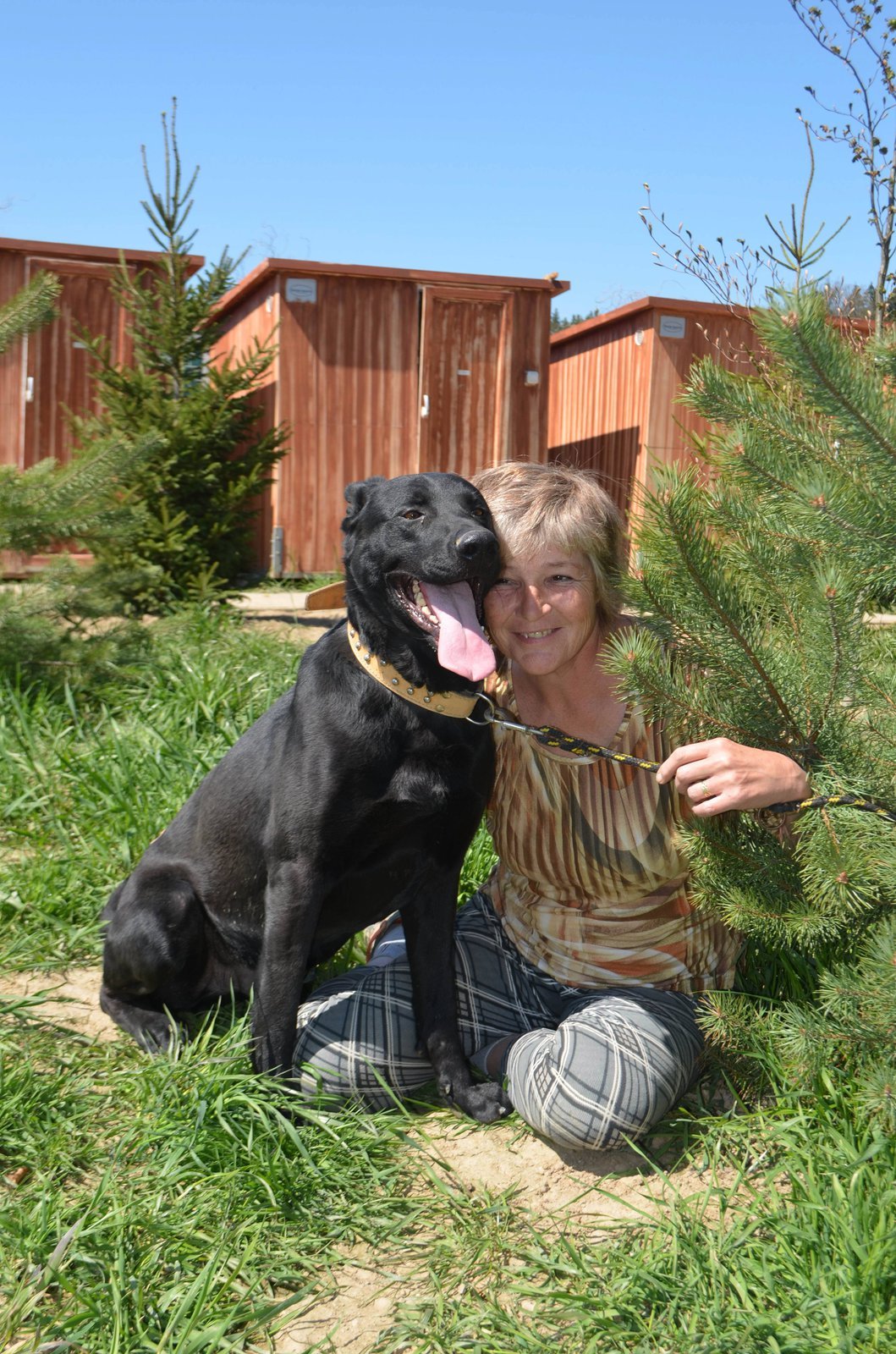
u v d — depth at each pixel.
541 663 2.62
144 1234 2.26
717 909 2.66
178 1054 2.89
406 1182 2.53
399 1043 2.84
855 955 2.51
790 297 2.05
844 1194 2.17
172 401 8.87
